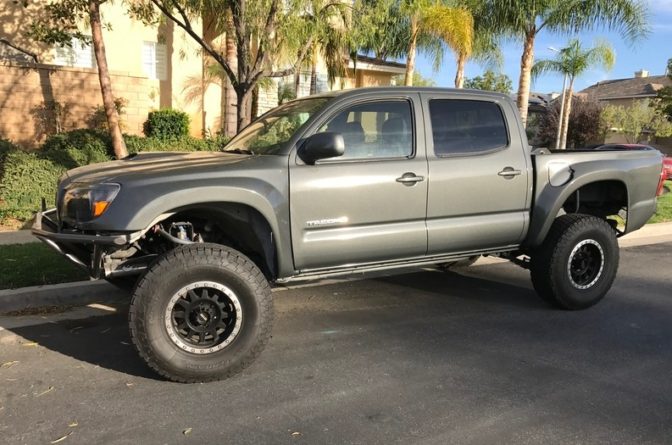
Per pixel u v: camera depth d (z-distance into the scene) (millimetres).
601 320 5488
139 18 10562
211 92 16312
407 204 4734
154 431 3367
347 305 5797
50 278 5770
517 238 5363
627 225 5941
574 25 17281
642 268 7785
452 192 4926
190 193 3959
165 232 4230
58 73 12797
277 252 4324
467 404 3746
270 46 8305
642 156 5930
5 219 8555
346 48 12984
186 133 14359
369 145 4680
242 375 4133
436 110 4984
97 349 4547
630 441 3336
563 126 29656
